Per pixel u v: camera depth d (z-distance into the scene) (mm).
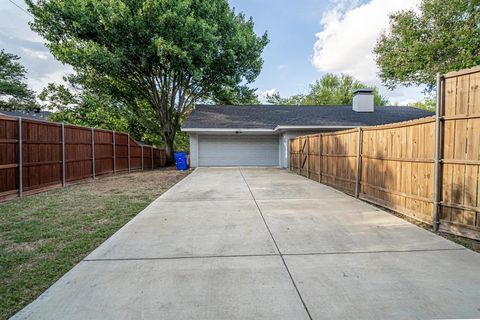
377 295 2178
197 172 12336
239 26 15539
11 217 4645
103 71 13852
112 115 16969
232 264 2766
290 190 7238
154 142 22719
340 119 14508
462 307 2010
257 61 16531
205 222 4273
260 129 14078
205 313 1962
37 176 7066
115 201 5965
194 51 13203
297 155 11672
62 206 5469
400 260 2836
